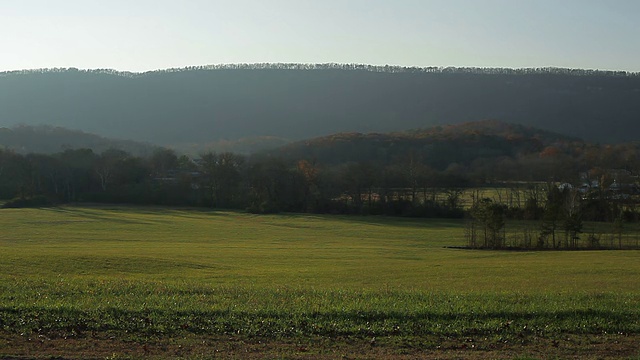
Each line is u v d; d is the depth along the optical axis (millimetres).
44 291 22188
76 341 15383
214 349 14836
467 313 18656
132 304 19641
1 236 72125
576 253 59531
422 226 85438
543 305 20172
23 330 16234
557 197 78875
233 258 51844
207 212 101250
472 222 71500
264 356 14219
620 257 54531
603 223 79688
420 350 14984
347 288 27578
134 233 78125
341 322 17469
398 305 19969
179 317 17844
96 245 63438
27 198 103562
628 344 15555
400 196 95438
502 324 17375
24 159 107438
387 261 51656
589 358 14234
